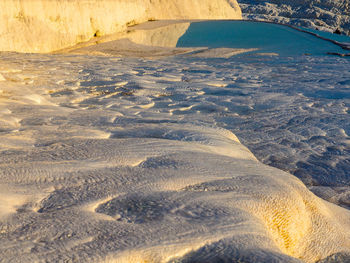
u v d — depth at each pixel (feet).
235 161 9.38
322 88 27.66
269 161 13.99
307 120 19.17
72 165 7.86
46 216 5.72
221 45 60.23
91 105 19.66
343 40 68.74
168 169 8.02
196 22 78.74
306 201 7.96
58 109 16.48
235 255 5.10
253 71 36.32
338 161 14.01
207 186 7.27
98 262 4.59
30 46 43.96
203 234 5.47
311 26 134.92
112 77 27.99
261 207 6.70
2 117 13.60
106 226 5.46
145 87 25.09
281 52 54.65
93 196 6.56
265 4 160.97
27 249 4.75
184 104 21.61
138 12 70.79
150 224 5.65
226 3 106.83
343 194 11.46
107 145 9.45
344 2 158.51
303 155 14.58
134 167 8.07
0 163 7.88
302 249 6.97
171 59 45.16
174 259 5.00
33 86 23.08
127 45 54.70
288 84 29.35
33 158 8.28
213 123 18.25
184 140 11.37
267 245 5.49
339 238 7.60
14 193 6.48
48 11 46.14
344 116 20.04
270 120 19.10
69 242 4.98
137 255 4.87
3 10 40.42
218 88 26.53
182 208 6.23
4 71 26.16
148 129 12.28
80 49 49.73
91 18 54.75
